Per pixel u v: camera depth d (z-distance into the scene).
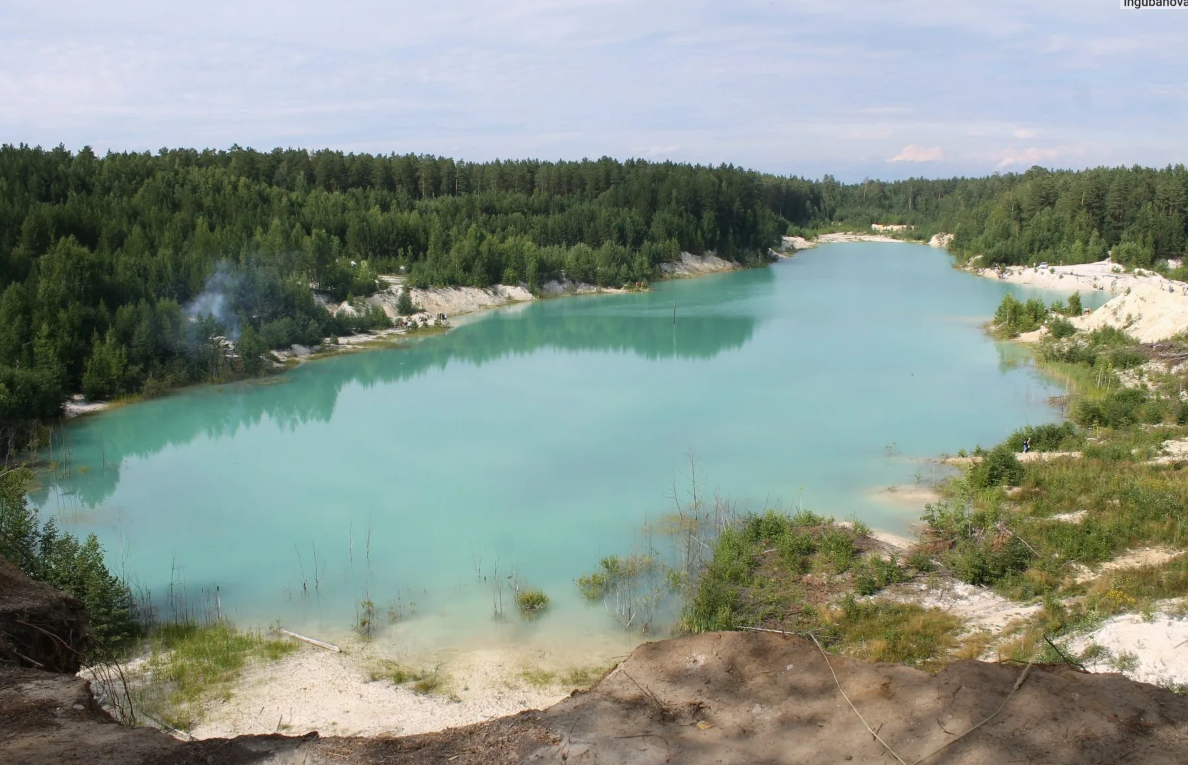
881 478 40.72
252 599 29.41
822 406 54.94
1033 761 10.60
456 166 168.00
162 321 65.75
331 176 147.12
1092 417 47.41
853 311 98.12
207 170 121.12
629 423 51.84
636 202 151.38
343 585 30.39
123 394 61.03
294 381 66.69
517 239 119.81
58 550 25.67
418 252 115.12
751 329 86.81
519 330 89.56
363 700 22.03
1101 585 24.78
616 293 118.50
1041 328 78.00
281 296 78.75
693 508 36.91
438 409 56.81
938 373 64.44
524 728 12.04
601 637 25.88
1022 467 37.44
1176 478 34.78
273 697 22.17
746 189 166.00
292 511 38.28
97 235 85.00
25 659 14.30
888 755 10.95
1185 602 21.88
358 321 86.31
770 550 30.78
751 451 45.53
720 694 12.62
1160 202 136.62
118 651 24.73
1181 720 11.40
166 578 31.33
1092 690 12.11
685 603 27.78
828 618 25.28
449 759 11.47
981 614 24.97
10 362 56.75
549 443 48.03
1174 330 66.69
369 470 44.12
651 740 11.53
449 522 36.41
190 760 11.20
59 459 46.69
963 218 182.62
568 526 35.56
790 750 11.21
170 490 41.59
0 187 92.12
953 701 11.95
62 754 11.09
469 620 27.28
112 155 125.81
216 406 59.47
